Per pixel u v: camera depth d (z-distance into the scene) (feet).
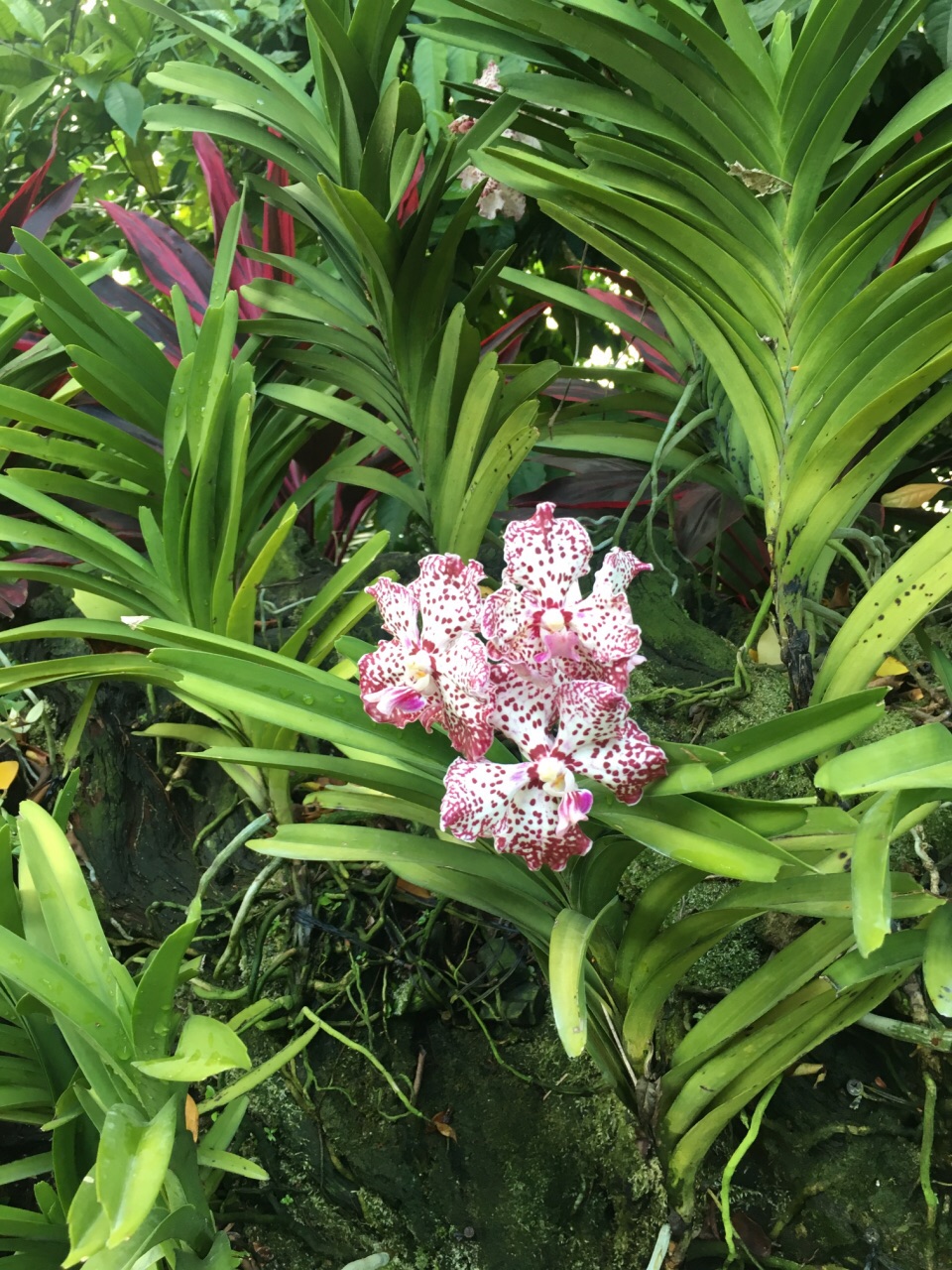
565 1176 1.50
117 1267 1.07
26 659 2.04
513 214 2.17
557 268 2.95
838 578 2.14
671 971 1.23
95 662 1.47
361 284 1.84
